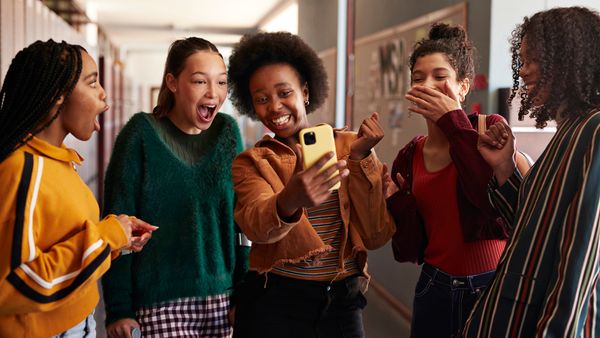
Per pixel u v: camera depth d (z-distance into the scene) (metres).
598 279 1.40
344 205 1.81
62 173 1.57
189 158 2.12
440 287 1.96
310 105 1.97
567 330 1.33
